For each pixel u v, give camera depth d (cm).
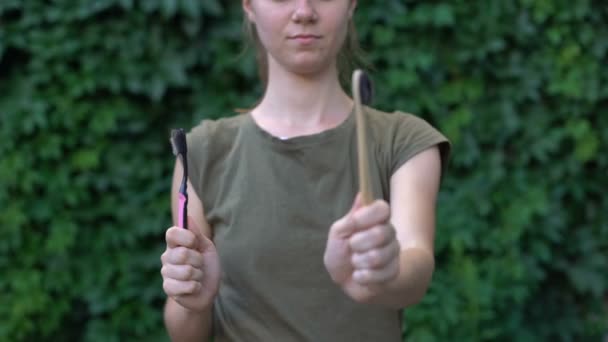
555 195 409
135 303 389
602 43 405
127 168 386
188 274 170
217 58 383
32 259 381
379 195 183
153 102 389
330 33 182
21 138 379
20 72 382
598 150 414
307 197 183
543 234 403
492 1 397
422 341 367
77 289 384
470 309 372
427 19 387
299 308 180
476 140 399
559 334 421
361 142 135
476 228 388
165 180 391
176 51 382
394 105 393
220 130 193
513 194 400
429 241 176
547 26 404
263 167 185
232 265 184
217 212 188
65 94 379
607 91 404
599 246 423
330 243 141
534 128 405
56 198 382
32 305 377
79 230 387
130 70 377
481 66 398
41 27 375
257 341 181
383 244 136
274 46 183
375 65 392
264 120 190
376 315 182
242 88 392
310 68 183
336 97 190
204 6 377
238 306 184
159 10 379
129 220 386
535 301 421
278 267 182
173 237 171
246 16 220
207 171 191
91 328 384
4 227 376
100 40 376
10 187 378
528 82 402
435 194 184
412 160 184
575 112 406
